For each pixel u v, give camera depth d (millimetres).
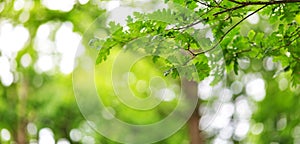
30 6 7094
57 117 11398
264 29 8078
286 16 2725
